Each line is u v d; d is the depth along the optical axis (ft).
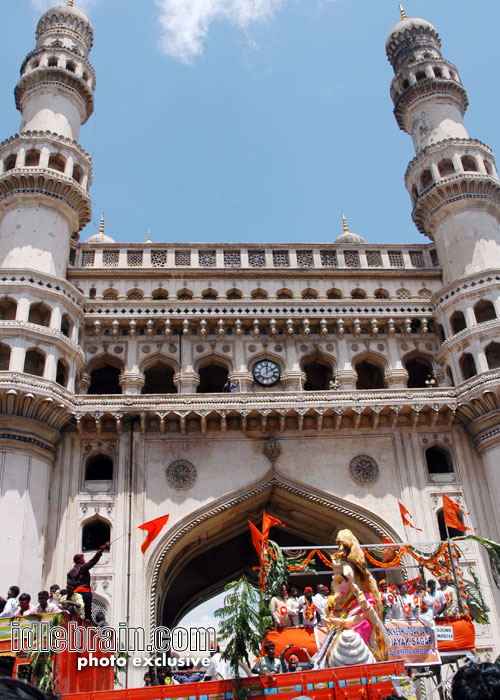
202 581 85.25
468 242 81.87
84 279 80.94
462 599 49.73
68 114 88.48
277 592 48.44
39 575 62.44
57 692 32.99
